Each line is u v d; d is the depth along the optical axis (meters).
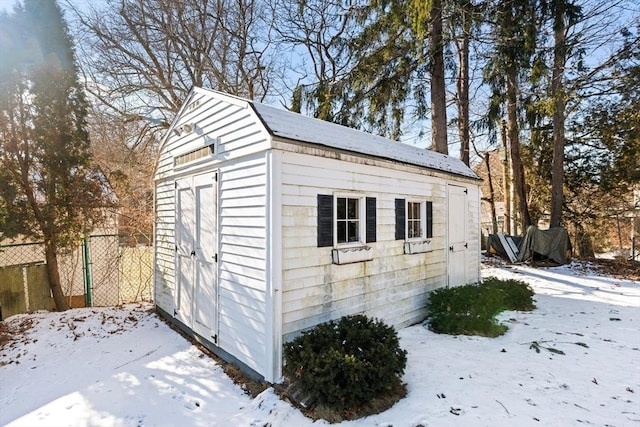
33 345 4.46
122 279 7.74
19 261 6.11
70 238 5.82
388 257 4.73
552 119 12.46
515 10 8.88
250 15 13.27
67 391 3.39
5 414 3.02
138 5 11.27
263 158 3.43
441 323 4.79
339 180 4.00
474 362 3.78
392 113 10.66
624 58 10.01
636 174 11.46
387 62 9.94
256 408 2.95
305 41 13.63
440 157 6.76
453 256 6.27
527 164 14.69
